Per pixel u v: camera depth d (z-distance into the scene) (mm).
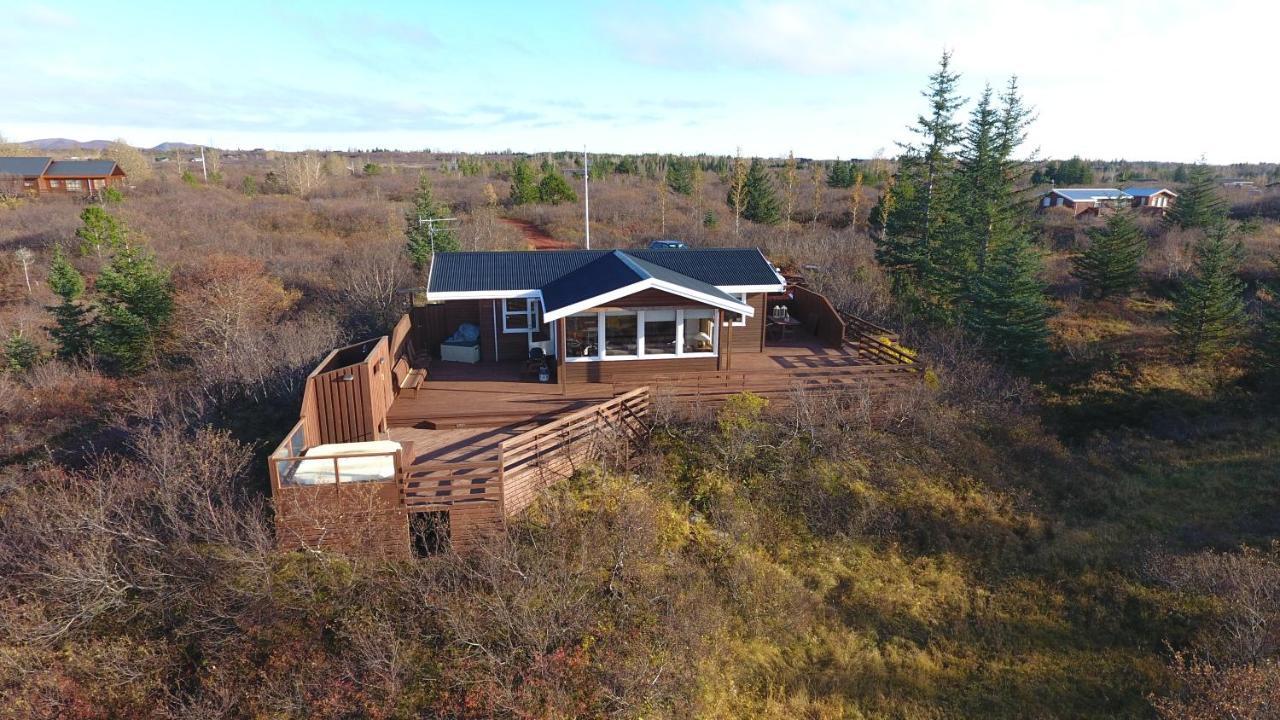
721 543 12391
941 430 16422
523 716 8805
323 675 9031
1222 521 15805
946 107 32469
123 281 21578
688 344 16984
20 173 58188
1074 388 24281
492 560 10242
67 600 9703
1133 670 11414
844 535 13344
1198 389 23547
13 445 15961
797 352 19531
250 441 14750
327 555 10352
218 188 64000
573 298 15586
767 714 10086
